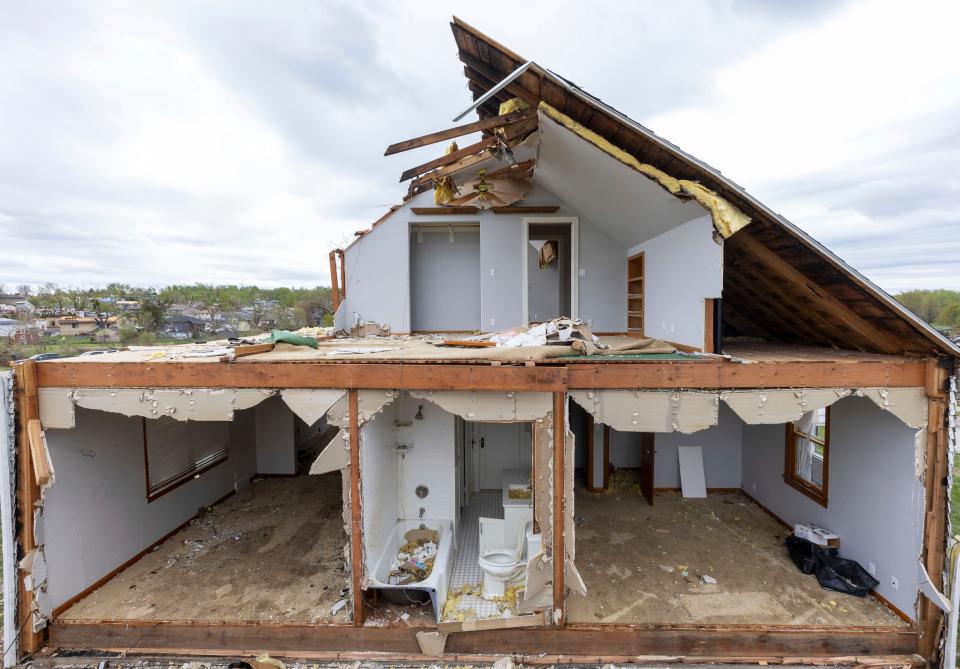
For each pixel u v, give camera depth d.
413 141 5.44
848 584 5.34
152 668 4.64
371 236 8.73
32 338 28.91
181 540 6.80
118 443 5.99
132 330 29.58
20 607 4.77
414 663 4.62
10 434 4.73
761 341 7.26
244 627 4.79
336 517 7.59
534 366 4.48
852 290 4.63
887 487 5.08
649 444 7.88
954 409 4.48
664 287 6.35
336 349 5.70
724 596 5.23
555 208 8.38
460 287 9.35
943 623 4.50
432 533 6.32
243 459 9.04
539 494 4.65
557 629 4.66
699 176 4.83
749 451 8.13
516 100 5.73
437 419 6.34
